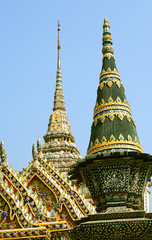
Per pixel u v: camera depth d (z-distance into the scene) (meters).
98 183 14.43
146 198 27.95
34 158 21.64
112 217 13.53
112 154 13.98
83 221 14.16
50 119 34.62
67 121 34.56
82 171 15.07
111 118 15.35
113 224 13.13
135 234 13.14
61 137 33.06
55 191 20.73
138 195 14.35
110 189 14.03
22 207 16.84
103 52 17.44
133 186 14.23
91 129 16.00
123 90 16.56
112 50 17.48
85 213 20.72
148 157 14.20
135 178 14.27
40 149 22.28
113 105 15.70
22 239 15.40
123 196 13.97
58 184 21.67
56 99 35.72
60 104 35.53
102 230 13.23
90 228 13.33
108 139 14.91
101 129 15.27
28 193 18.31
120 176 14.08
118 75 16.77
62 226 16.19
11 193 17.22
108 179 14.12
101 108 15.82
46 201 20.66
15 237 15.37
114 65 17.00
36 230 15.56
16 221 16.59
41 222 17.22
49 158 30.95
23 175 21.28
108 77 16.55
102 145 14.88
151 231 13.05
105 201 14.20
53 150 31.98
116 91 16.12
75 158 31.38
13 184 18.70
